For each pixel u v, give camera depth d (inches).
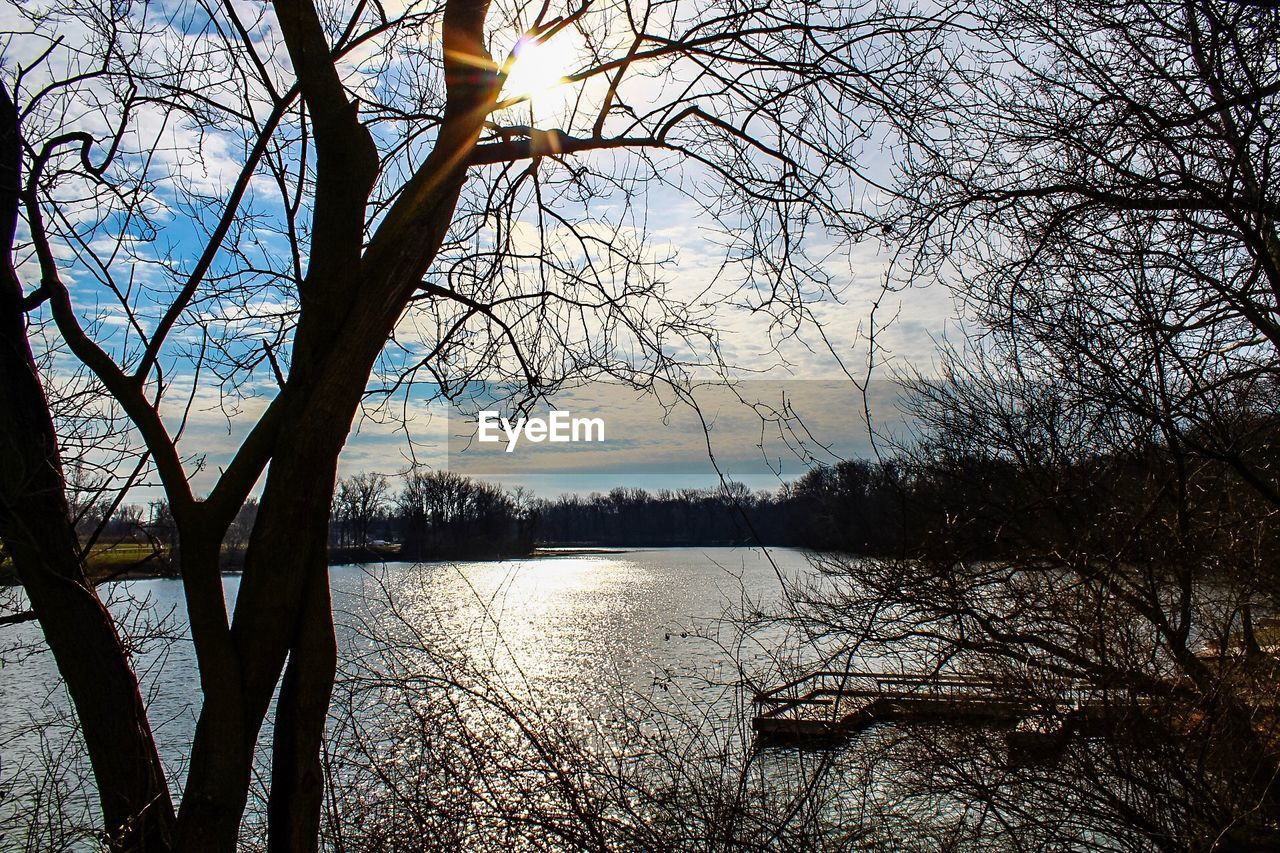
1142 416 239.0
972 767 246.8
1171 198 218.8
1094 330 242.8
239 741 114.8
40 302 147.5
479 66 139.7
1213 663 246.8
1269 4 192.4
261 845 191.9
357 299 126.7
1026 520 299.3
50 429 154.1
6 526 145.6
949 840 225.1
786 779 203.5
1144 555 251.8
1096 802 231.8
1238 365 235.0
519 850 183.8
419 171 135.7
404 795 187.3
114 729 147.1
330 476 121.9
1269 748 219.8
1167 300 225.1
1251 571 241.8
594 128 150.3
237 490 122.8
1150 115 215.3
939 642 281.1
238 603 118.4
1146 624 263.7
